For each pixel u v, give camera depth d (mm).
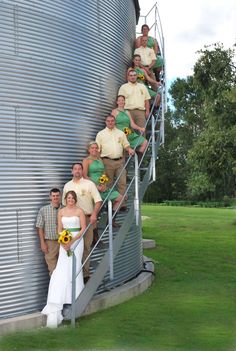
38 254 10219
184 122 78625
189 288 13633
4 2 9914
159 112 13820
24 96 10148
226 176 33781
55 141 10719
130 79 12797
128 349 8523
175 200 74438
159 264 17719
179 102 73250
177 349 8562
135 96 12797
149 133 13469
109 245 10625
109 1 12906
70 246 9906
